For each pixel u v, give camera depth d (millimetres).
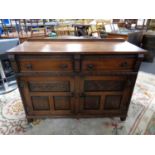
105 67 1044
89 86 1147
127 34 2439
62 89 1158
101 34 3016
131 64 1041
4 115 1454
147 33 3070
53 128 1292
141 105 1614
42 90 1158
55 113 1300
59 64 1019
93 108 1280
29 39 1394
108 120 1394
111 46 1146
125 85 1146
